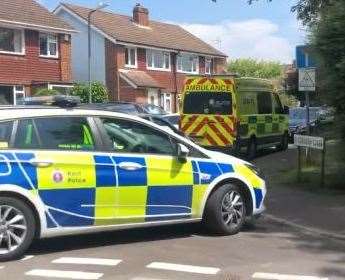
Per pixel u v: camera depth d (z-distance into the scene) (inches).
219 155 341.4
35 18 1358.3
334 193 469.1
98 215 293.9
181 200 319.6
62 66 1412.4
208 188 328.5
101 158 295.9
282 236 338.0
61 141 289.1
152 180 308.8
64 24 1421.0
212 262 278.7
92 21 1678.2
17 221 275.9
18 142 279.6
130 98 1648.6
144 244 313.4
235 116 698.8
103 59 1673.2
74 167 287.7
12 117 281.6
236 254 294.5
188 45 1935.3
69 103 305.7
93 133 298.4
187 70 1916.8
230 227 337.1
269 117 815.1
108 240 321.7
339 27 434.0
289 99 1604.3
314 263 279.9
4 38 1294.3
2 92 1294.3
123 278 251.4
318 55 449.7
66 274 256.8
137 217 305.3
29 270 262.4
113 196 297.6
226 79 702.5
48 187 280.5
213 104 706.2
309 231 348.5
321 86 456.8
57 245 309.4
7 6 1328.7
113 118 306.8
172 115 895.7
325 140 491.5
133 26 1802.4
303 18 691.4
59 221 284.7
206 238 328.8
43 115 288.8
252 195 344.8
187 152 318.3
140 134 312.7
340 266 275.0
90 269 265.0
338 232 342.0
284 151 880.9
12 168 273.6
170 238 327.6
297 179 523.8
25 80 1328.7
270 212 398.0
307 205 421.7
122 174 299.6
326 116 476.4
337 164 506.9
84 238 325.7
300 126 1042.7
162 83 1807.3
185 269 266.2
